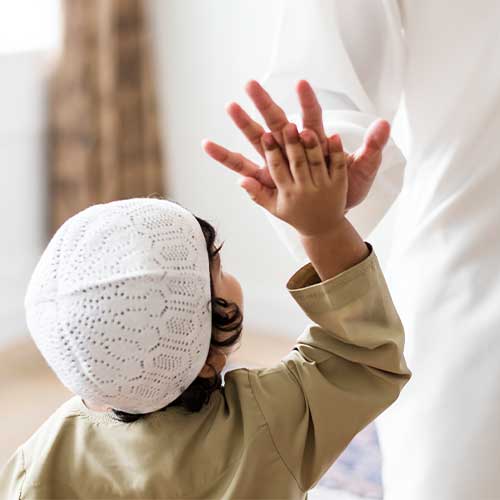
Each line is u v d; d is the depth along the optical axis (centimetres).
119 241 80
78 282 80
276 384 87
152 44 294
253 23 266
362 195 84
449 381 104
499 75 101
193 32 283
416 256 110
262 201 82
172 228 82
